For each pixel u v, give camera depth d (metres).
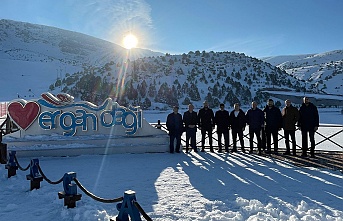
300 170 8.12
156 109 61.28
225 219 4.75
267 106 10.57
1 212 5.09
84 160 9.75
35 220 4.73
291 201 5.63
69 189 5.17
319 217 4.84
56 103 11.30
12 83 111.31
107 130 11.66
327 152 10.93
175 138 11.55
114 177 7.45
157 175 7.65
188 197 5.88
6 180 7.23
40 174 6.50
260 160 9.53
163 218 4.81
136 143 11.48
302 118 9.90
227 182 6.97
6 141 10.34
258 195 6.00
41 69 141.25
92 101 67.44
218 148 12.16
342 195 5.97
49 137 10.92
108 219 4.71
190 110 11.32
